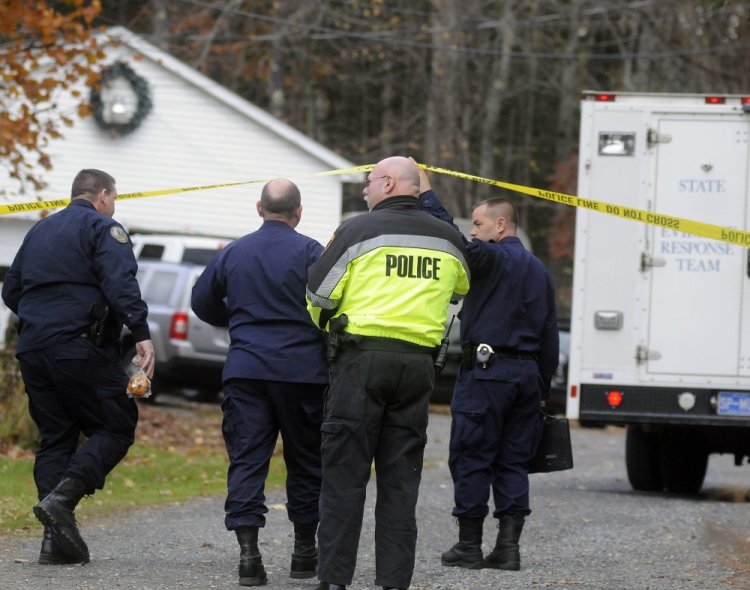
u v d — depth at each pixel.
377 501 15.73
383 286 15.49
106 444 18.48
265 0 91.56
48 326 18.31
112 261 18.25
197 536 22.03
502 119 104.56
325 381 17.41
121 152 70.38
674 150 29.31
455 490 19.50
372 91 101.31
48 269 18.45
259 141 72.38
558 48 96.50
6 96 42.19
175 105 71.31
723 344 29.22
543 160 105.75
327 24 93.06
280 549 21.03
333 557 15.44
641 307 29.36
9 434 34.53
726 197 29.22
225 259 17.91
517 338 19.39
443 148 82.50
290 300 17.50
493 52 76.75
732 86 76.56
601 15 93.19
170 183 71.44
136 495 27.89
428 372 15.70
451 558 19.41
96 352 18.41
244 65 94.44
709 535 22.77
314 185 72.81
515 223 20.02
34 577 17.20
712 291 29.22
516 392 19.34
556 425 19.98
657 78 85.94
